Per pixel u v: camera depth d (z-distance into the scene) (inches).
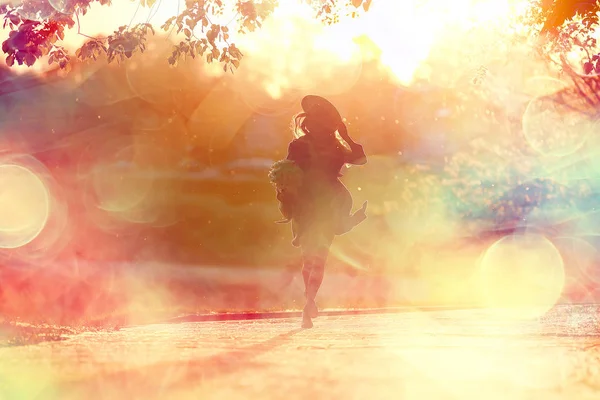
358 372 161.9
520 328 351.9
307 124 366.9
